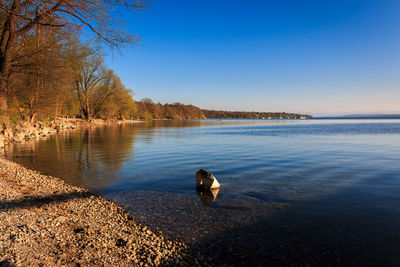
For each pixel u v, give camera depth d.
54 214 5.91
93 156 16.91
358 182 10.09
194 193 8.62
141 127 60.88
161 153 18.55
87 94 62.97
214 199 7.97
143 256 4.45
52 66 21.64
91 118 69.94
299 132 45.84
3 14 17.30
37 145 22.70
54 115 42.69
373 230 5.70
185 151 19.72
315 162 14.79
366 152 19.14
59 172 11.89
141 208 7.18
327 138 32.34
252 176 11.19
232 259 4.56
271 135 38.00
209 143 26.02
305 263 4.44
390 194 8.43
